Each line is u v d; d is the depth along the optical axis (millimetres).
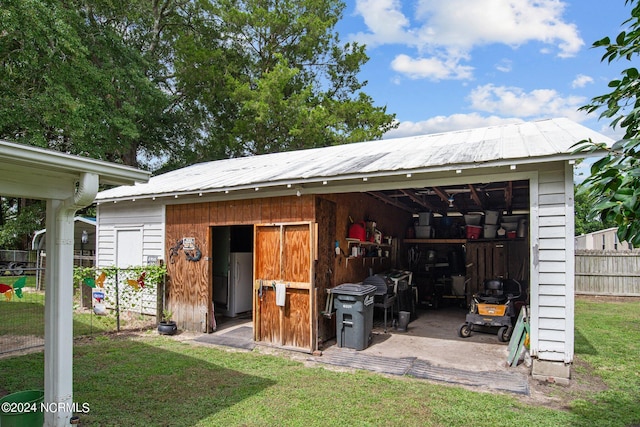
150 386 4625
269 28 19359
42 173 3377
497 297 7547
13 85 11547
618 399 4301
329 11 20953
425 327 8031
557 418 3816
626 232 1792
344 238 7340
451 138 7840
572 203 4785
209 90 18453
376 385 4695
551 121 7836
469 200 11023
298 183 6023
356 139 17766
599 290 12430
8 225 17312
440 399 4270
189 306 7613
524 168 5043
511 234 10297
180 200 7781
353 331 6266
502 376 5000
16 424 3240
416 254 11672
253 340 6727
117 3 15383
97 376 4941
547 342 4879
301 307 6262
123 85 14594
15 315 8500
